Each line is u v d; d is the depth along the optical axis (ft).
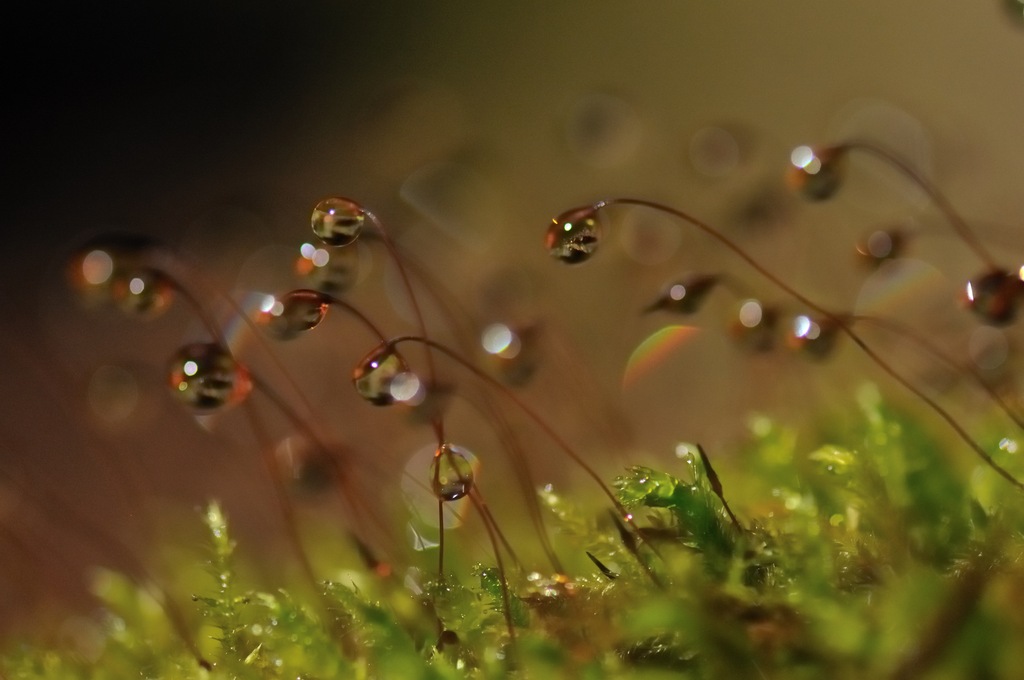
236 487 0.50
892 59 0.95
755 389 0.48
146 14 1.38
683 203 0.59
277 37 1.34
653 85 1.00
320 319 0.40
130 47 1.34
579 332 0.50
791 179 0.42
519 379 0.43
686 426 0.49
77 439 0.60
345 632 0.40
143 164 1.13
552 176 0.79
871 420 0.41
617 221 0.50
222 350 0.40
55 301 0.84
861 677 0.38
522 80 1.08
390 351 0.40
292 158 1.06
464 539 0.43
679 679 0.38
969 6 1.00
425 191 0.61
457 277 0.53
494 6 1.27
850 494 0.40
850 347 0.47
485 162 0.65
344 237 0.40
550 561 0.41
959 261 0.50
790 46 1.04
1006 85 0.84
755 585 0.39
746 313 0.42
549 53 1.14
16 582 0.47
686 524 0.39
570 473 0.46
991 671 0.37
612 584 0.39
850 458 0.40
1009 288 0.40
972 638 0.37
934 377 0.44
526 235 0.63
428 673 0.39
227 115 1.22
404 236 0.57
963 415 0.44
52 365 0.68
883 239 0.44
